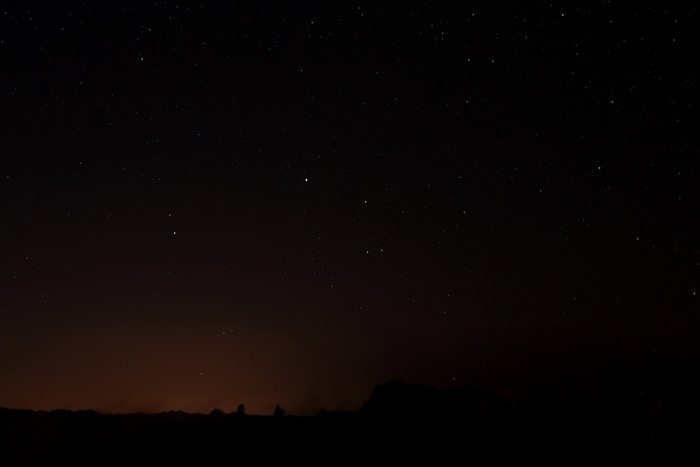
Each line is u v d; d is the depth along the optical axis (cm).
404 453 751
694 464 672
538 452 741
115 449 721
